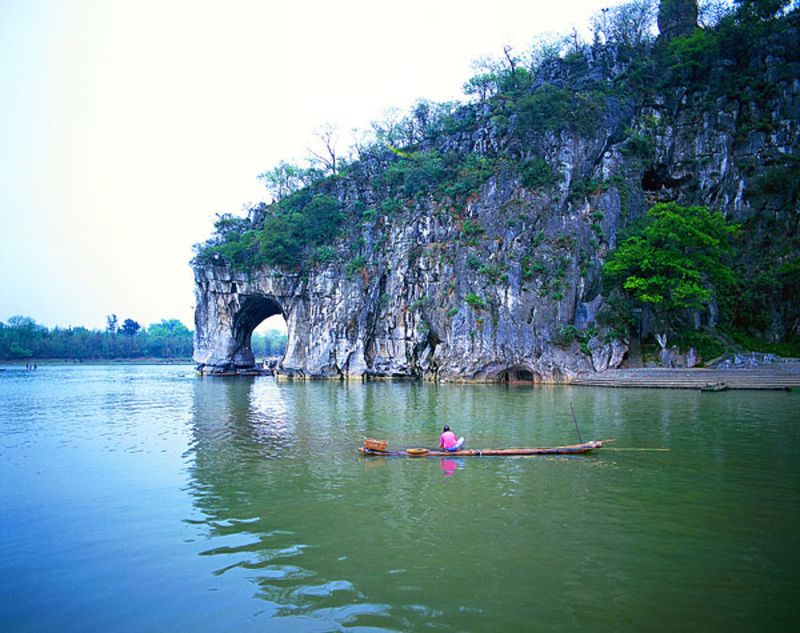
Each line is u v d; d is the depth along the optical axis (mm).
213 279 77125
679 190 62312
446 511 12438
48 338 147875
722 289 55594
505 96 71125
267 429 24547
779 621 7535
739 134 61062
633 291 52625
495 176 59500
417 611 7949
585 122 58531
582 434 21922
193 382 62844
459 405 33500
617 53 70625
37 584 9117
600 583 8742
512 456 18234
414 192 66438
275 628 7586
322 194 76250
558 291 52594
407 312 62906
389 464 17297
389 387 51156
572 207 56375
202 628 7656
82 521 12141
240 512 12609
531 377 56219
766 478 14977
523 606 8039
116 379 70250
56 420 28375
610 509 12430
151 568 9641
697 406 30078
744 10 65500
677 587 8578
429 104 81562
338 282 66062
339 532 11219
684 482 14680
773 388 38281
